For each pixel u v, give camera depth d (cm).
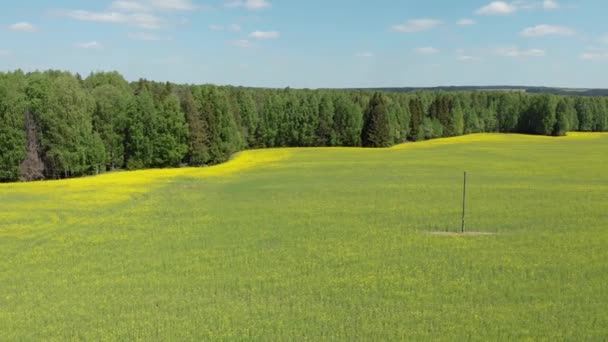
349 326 1752
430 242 2925
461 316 1822
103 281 2320
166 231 3316
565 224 3344
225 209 4031
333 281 2253
